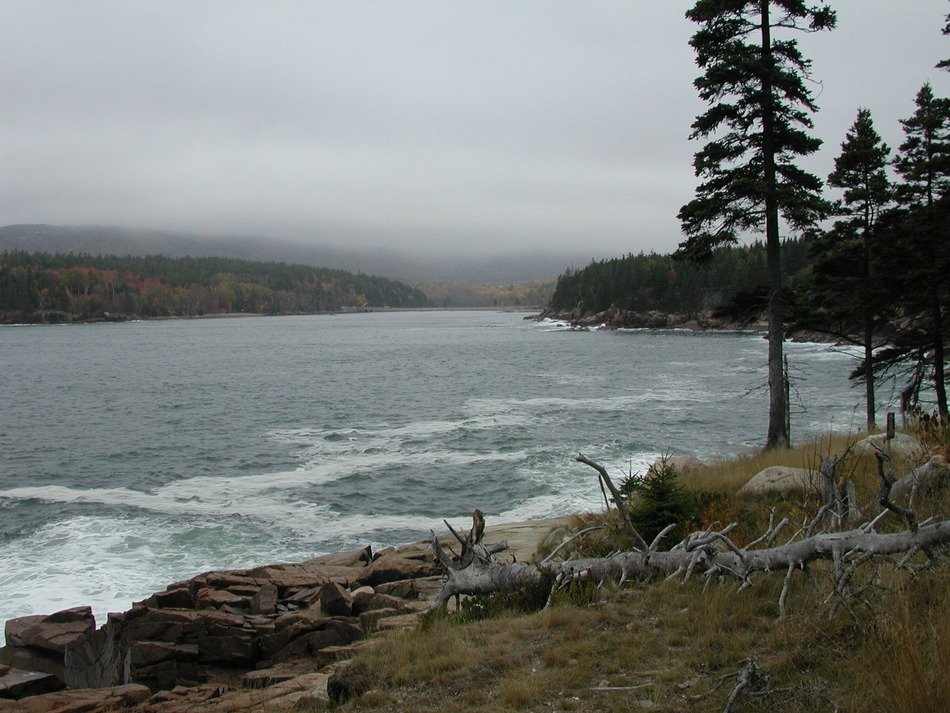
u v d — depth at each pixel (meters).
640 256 172.25
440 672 6.49
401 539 19.92
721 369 68.75
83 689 9.68
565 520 16.97
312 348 116.44
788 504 10.61
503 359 86.94
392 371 75.25
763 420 39.25
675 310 144.25
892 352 24.02
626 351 93.56
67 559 18.41
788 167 18.42
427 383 63.22
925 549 6.18
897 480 8.88
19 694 10.23
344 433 38.25
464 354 96.56
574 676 5.88
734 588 7.16
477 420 41.16
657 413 42.38
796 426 36.12
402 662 6.87
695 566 7.74
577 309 182.88
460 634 7.35
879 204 23.58
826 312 23.53
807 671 5.37
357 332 176.88
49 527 21.52
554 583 8.23
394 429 39.06
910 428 15.28
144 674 11.20
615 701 5.41
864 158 23.48
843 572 6.24
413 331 180.62
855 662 5.21
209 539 20.02
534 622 7.32
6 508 24.11
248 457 32.44
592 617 7.09
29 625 11.88
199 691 9.61
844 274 24.50
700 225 19.31
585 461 7.99
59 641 11.30
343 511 22.94
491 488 25.34
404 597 12.27
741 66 17.83
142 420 44.59
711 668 5.71
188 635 11.62
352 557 15.47
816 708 4.80
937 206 21.97
